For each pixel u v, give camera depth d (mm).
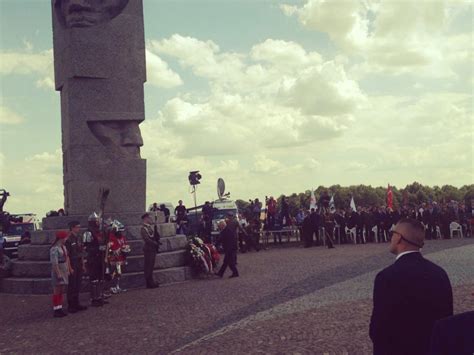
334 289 9516
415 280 3373
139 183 20422
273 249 30500
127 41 20484
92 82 20078
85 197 19734
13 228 31172
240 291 14031
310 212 30391
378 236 32031
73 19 19938
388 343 3387
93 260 13930
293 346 7180
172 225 20188
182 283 17828
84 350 8891
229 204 33344
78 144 19844
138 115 20453
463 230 32594
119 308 13266
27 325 11805
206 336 8016
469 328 1881
